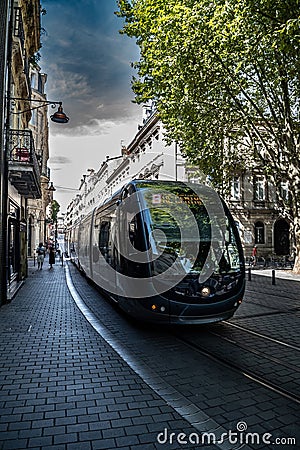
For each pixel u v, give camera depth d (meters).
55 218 68.69
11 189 14.62
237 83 14.71
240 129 19.73
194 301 6.94
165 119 15.96
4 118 11.08
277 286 15.12
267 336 7.22
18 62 15.99
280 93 17.53
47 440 3.49
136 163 41.38
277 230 34.16
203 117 15.31
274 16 8.84
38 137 42.19
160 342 6.86
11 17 11.93
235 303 7.27
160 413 4.03
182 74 12.12
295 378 5.06
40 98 42.44
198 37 11.00
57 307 10.43
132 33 14.27
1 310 9.96
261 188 33.56
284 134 18.28
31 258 37.56
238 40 10.45
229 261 7.47
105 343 6.79
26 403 4.29
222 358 5.90
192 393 4.56
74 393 4.57
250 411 4.08
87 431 3.66
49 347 6.53
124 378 5.06
